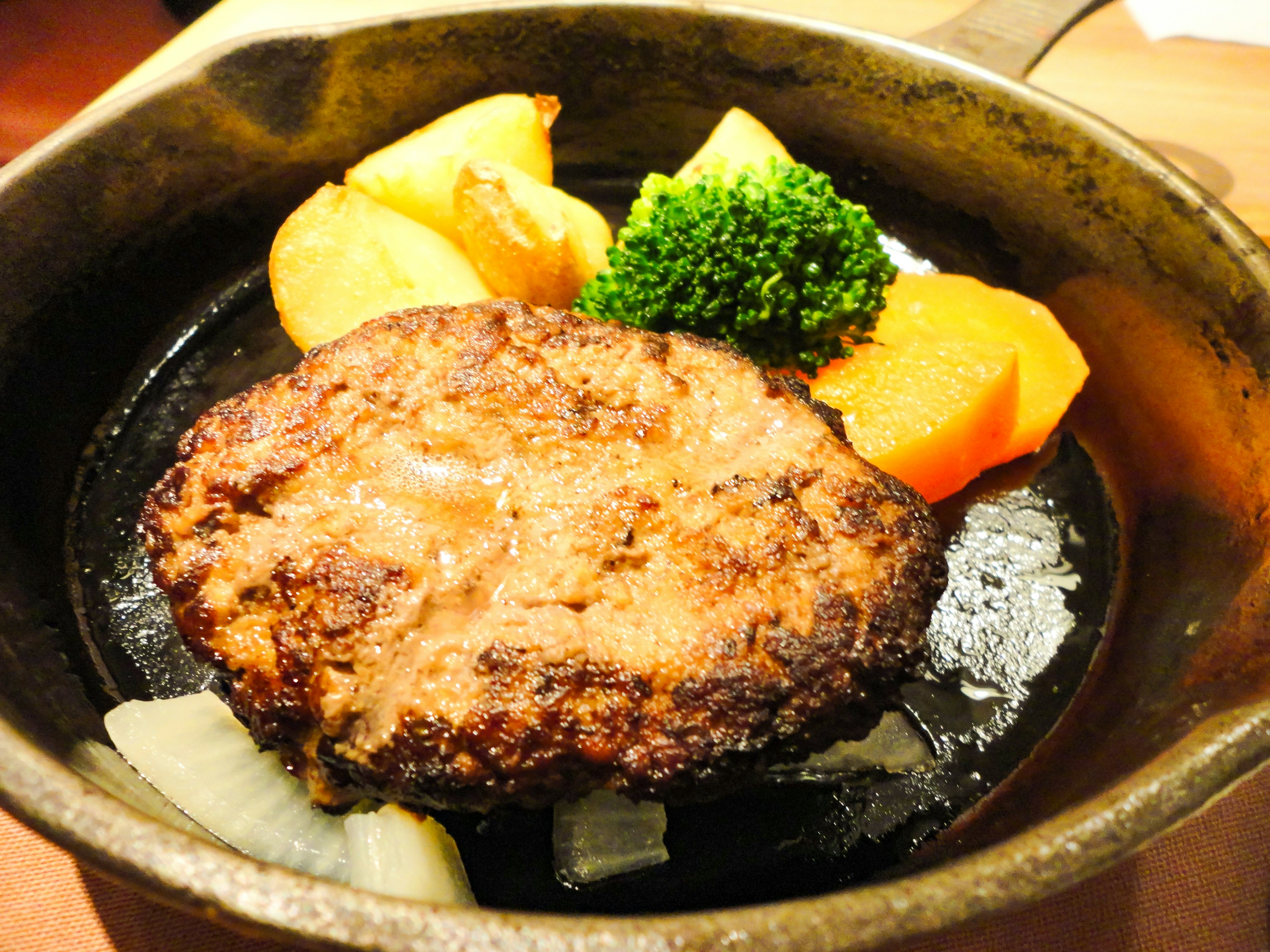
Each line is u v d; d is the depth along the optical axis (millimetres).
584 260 204
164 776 157
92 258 197
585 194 246
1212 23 279
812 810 161
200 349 211
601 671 140
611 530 148
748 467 155
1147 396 196
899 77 215
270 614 148
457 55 225
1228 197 236
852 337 195
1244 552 168
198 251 214
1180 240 190
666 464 155
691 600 145
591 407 158
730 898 155
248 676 146
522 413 157
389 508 150
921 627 150
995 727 171
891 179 229
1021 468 200
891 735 167
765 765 144
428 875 150
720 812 161
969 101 210
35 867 157
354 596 144
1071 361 202
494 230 198
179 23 288
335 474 153
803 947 122
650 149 246
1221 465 180
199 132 205
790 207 188
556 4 221
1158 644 170
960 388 186
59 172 189
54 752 145
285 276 201
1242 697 144
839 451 158
